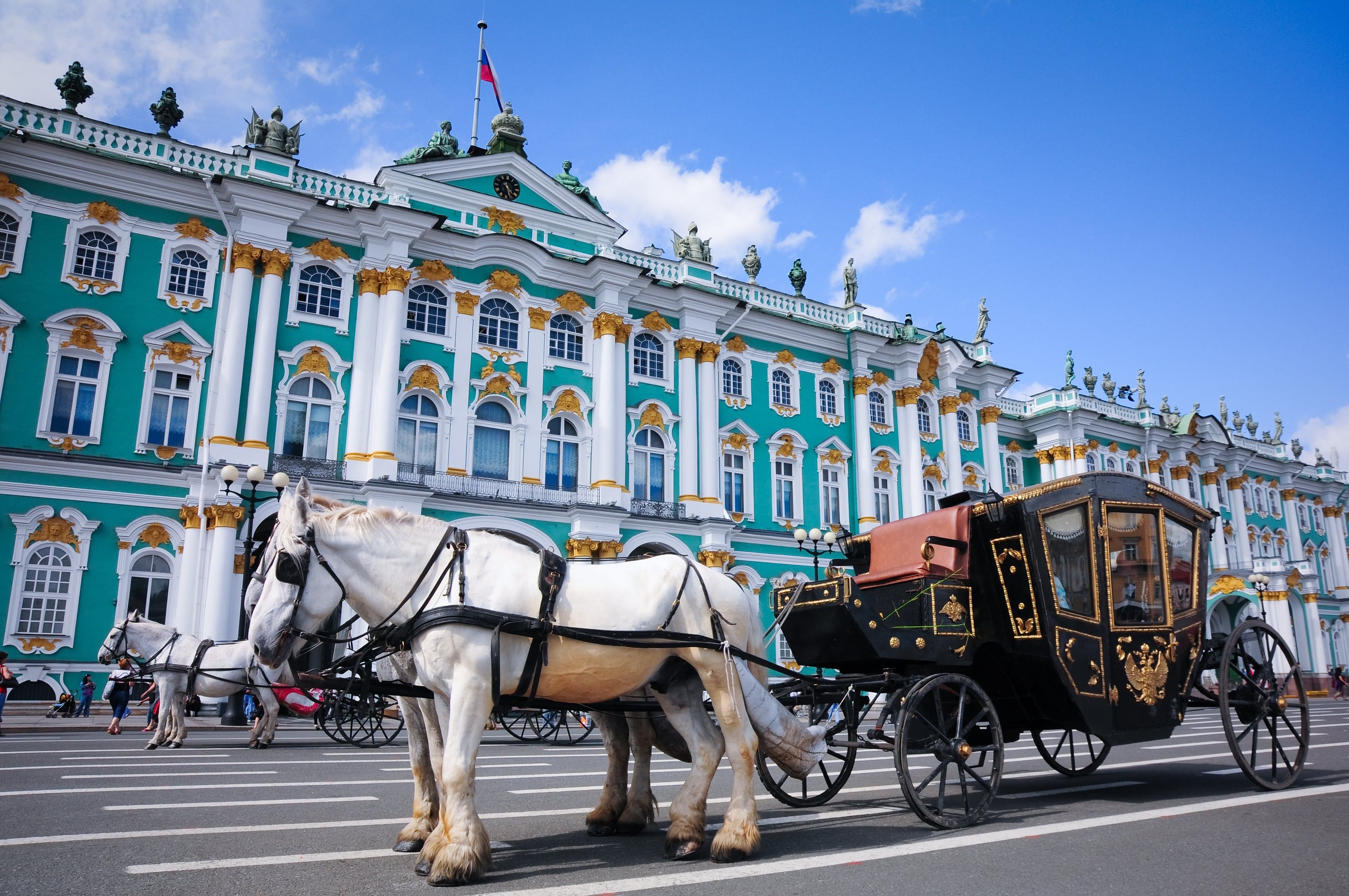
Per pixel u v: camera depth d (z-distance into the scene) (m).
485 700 6.09
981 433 41.06
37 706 21.72
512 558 6.63
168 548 23.98
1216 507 51.88
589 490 29.95
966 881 5.67
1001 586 8.85
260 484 24.38
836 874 5.87
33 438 22.95
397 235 27.31
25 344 23.27
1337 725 21.03
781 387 36.00
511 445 29.05
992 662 9.32
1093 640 8.85
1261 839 6.94
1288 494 57.56
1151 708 9.17
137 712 22.86
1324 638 54.72
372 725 16.61
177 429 24.70
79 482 23.20
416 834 6.63
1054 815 8.12
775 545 33.72
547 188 31.86
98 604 22.98
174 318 25.05
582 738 17.77
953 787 10.46
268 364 25.42
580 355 31.05
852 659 8.66
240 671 15.27
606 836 7.36
